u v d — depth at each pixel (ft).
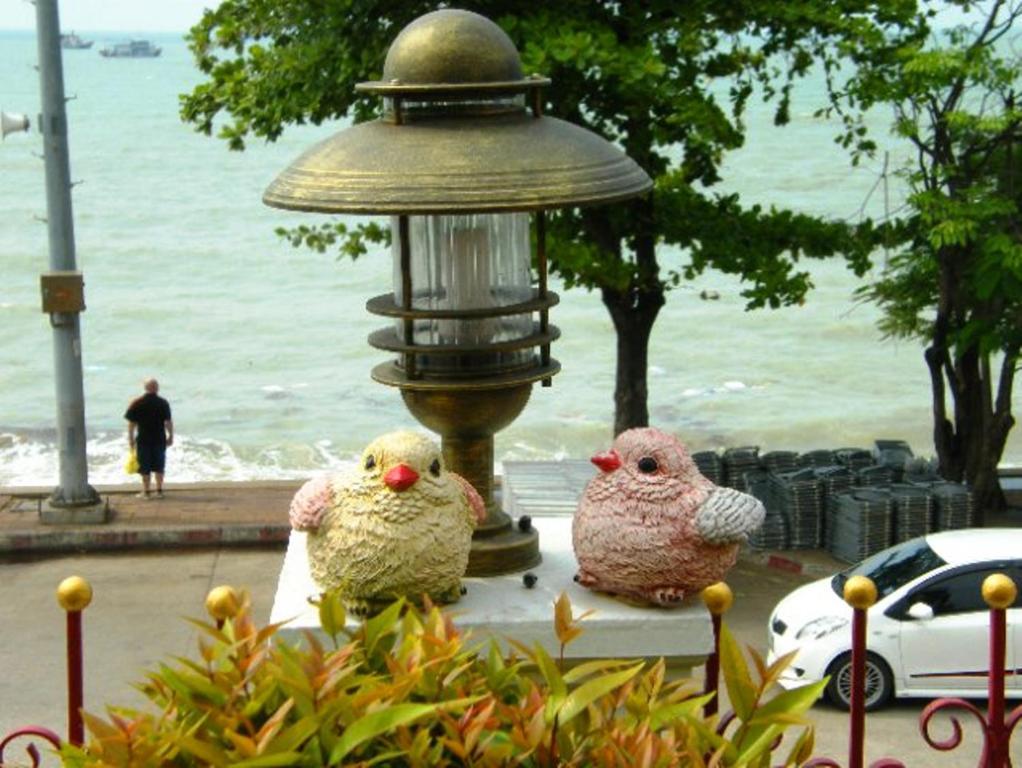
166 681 11.80
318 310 170.60
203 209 257.96
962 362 69.31
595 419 124.88
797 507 63.52
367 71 53.62
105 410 128.16
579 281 58.29
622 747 11.53
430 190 14.73
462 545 15.51
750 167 285.23
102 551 62.64
